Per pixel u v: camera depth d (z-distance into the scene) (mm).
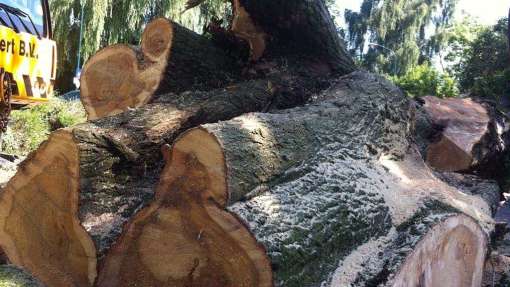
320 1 4391
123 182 3059
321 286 2414
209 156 2465
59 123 10484
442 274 3105
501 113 6305
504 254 4543
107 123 3189
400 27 30922
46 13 6301
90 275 2750
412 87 13172
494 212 4316
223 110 3684
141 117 3318
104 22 15492
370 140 3594
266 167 2631
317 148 3107
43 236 3033
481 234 3414
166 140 3309
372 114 3746
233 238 2336
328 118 3447
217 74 4148
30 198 3084
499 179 6000
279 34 4273
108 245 2756
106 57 4176
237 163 2475
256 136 2688
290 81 4164
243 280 2330
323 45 4336
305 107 3604
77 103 11461
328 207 2688
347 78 4195
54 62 6270
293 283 2309
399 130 4035
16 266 3061
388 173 3465
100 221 2846
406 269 2695
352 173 3094
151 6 16156
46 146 2965
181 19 15648
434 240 2963
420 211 3137
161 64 3881
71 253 2875
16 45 5348
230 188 2395
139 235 2645
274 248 2283
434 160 5176
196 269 2477
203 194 2445
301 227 2471
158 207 2590
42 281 3000
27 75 5625
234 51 4293
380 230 2926
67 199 2881
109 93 4129
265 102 3977
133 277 2660
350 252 2695
